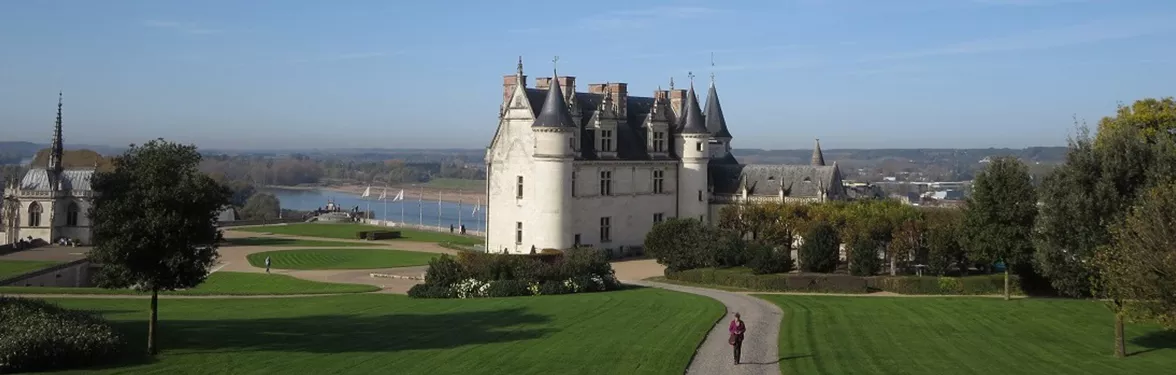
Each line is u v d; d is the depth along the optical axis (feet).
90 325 142.61
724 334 165.17
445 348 150.82
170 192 144.05
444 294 230.89
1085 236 173.37
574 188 338.54
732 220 315.78
